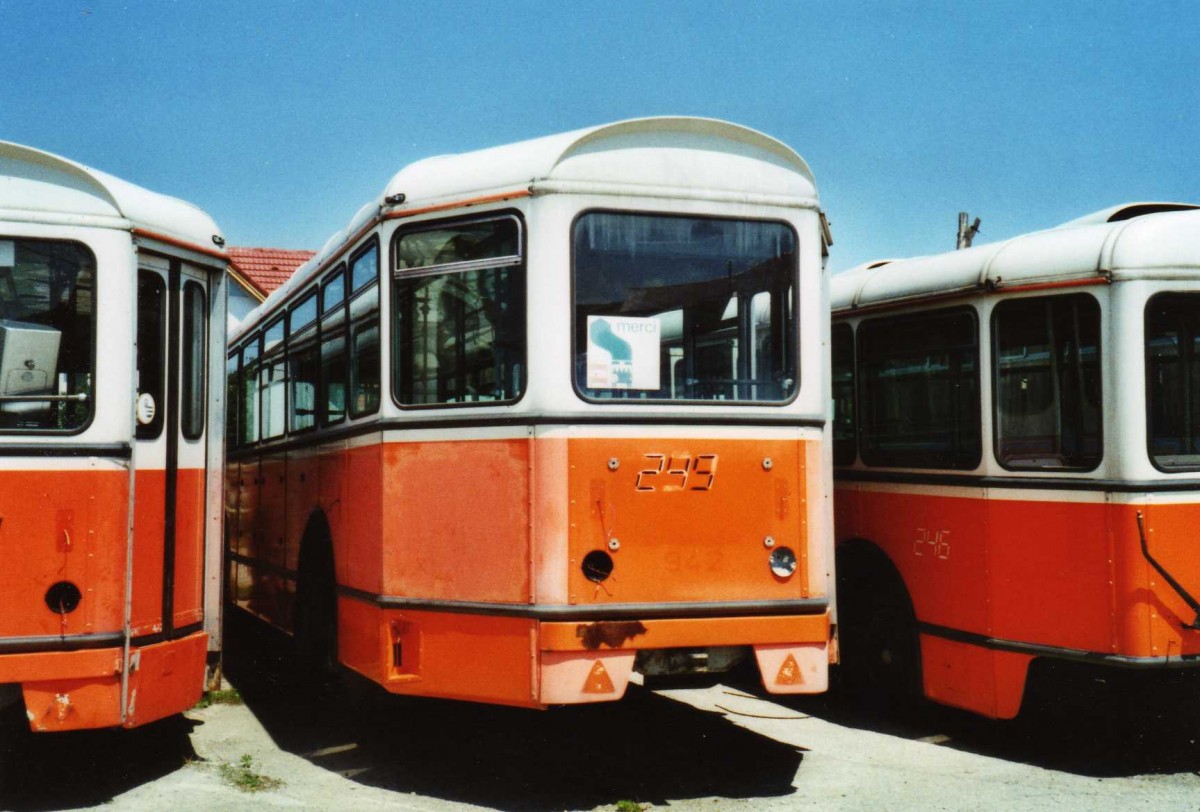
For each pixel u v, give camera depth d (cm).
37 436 575
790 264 628
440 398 627
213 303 682
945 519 722
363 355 701
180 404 644
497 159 623
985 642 684
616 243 600
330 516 762
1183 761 667
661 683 603
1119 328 626
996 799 591
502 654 583
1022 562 665
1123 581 615
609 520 577
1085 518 632
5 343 574
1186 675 633
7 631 562
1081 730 730
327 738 729
